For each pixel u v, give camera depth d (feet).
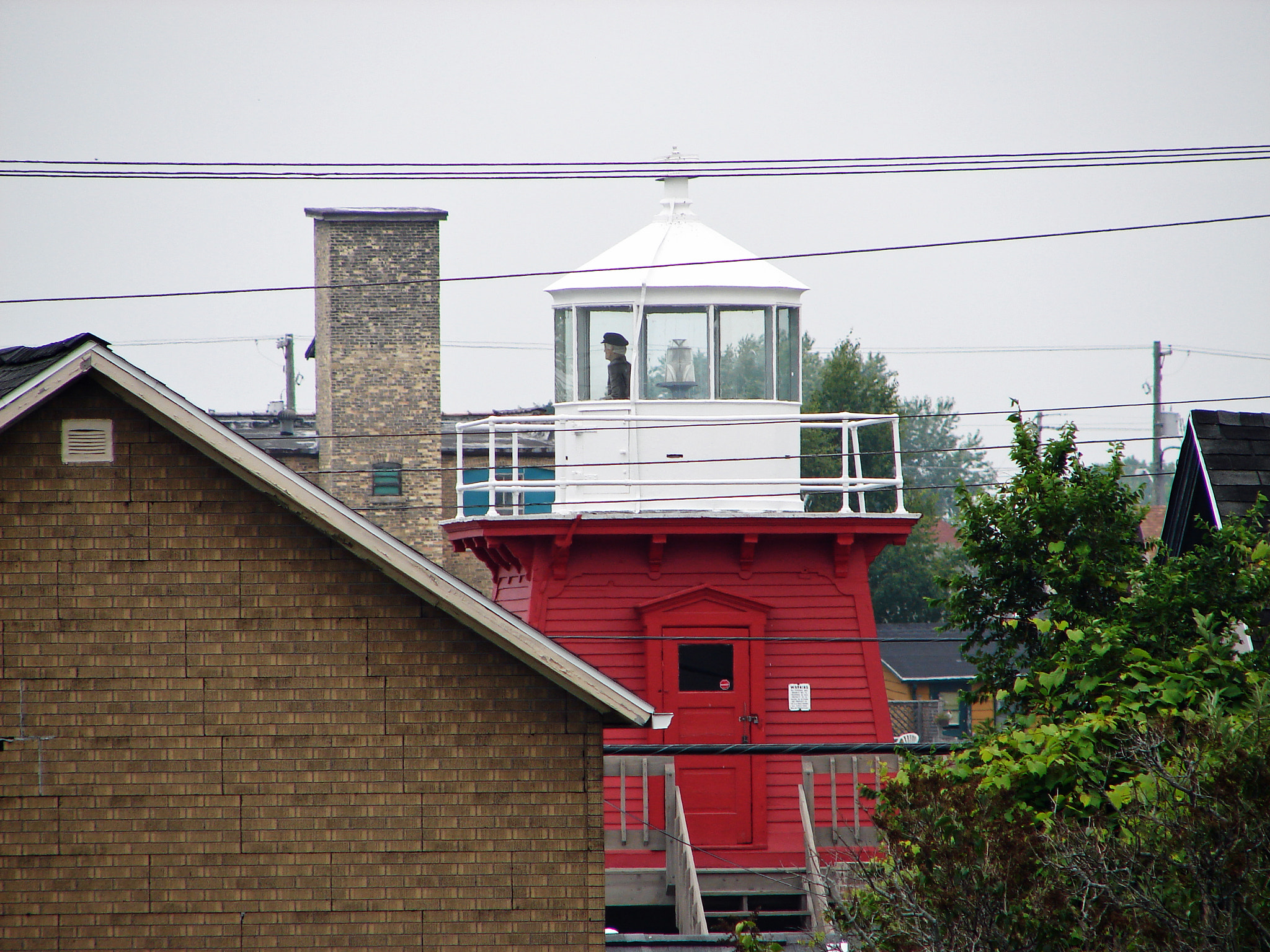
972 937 121.29
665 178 274.98
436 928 153.48
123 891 151.53
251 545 155.33
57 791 152.15
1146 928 117.80
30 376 155.33
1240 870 115.96
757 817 245.04
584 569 253.44
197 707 153.89
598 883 154.71
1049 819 138.21
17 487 154.30
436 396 516.32
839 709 251.39
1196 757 128.16
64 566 154.20
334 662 155.12
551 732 155.94
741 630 250.78
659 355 264.11
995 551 227.40
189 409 152.97
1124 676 160.45
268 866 152.97
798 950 185.06
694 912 218.59
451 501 519.19
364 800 154.20
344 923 152.97
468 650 155.94
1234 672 156.87
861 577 255.91
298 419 561.84
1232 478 205.36
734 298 263.49
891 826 137.08
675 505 260.42
